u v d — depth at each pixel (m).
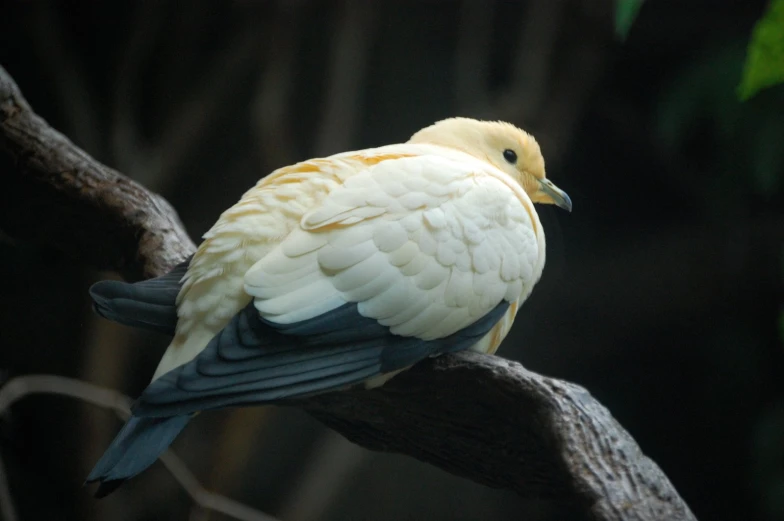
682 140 13.95
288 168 5.87
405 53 13.81
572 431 5.01
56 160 7.00
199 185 13.74
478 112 13.39
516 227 6.11
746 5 13.07
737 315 13.49
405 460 13.52
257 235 5.39
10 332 12.95
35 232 7.42
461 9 13.32
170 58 13.30
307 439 13.41
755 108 12.22
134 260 7.05
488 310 5.96
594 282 14.02
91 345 12.72
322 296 5.32
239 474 12.77
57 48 13.03
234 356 5.02
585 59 13.28
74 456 12.70
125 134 13.12
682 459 13.89
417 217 5.65
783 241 13.12
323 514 13.19
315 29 13.19
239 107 13.61
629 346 14.05
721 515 13.65
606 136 14.37
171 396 4.78
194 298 5.34
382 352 5.51
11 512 7.97
